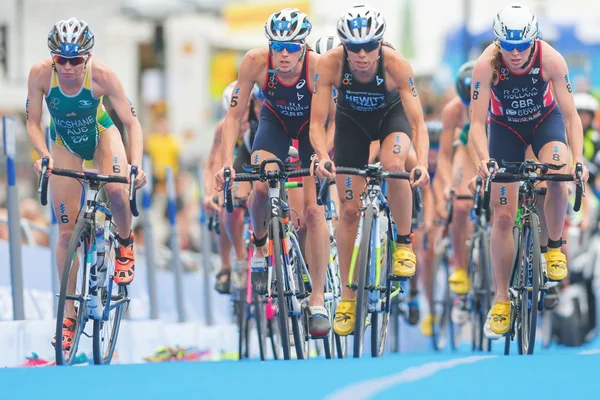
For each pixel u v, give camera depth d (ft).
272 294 70.79
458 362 55.77
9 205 81.61
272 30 70.33
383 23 68.03
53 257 90.07
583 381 48.55
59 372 54.34
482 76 73.97
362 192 71.67
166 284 123.85
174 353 99.76
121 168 74.84
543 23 213.46
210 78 220.23
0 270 92.73
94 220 69.72
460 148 100.48
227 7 220.84
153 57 215.31
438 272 110.73
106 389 47.62
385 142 72.28
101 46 204.95
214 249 149.59
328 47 83.46
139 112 210.38
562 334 121.49
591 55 210.59
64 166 75.82
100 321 71.26
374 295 71.51
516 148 79.36
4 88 180.24
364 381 48.08
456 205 100.99
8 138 81.30
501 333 78.18
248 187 92.63
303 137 76.54
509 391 45.68
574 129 72.43
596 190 121.70
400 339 125.49
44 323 80.94
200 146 207.51
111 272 72.90
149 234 108.27
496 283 78.84
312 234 73.00
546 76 73.97
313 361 57.26
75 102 72.84
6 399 46.11
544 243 77.77
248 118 90.07
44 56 188.96
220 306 137.80
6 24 183.62
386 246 73.26
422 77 224.53
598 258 123.13
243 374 50.78
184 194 173.47
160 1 198.70
